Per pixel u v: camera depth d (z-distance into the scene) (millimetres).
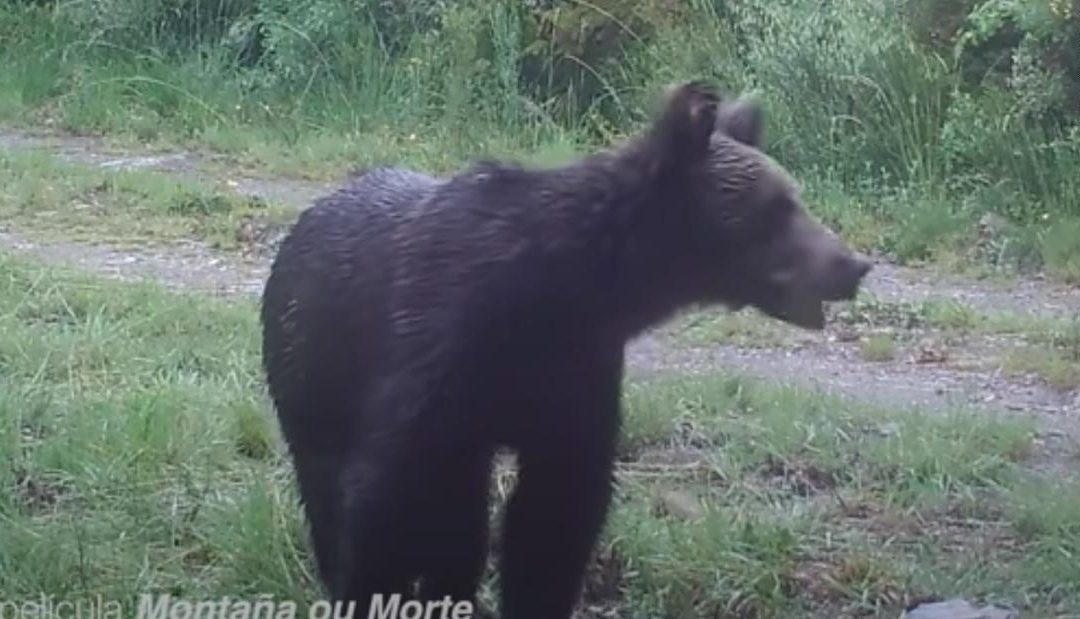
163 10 26594
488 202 7551
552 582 8039
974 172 20094
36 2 27906
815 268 7293
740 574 9289
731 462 11086
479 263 7402
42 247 16781
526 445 7668
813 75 21219
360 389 7887
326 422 8195
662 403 11914
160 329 13461
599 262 7426
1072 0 19906
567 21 23500
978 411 12445
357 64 24438
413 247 7605
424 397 7375
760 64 21656
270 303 8461
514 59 23234
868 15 21797
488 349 7363
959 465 11117
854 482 10891
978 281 17594
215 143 22781
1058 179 19562
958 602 9062
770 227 7352
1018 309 16359
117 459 10305
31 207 18266
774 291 7391
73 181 19219
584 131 22859
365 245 7914
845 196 19906
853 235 18781
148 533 9430
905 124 20484
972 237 18688
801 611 9195
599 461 7801
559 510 7883
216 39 26406
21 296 14055
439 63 23906
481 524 7730
